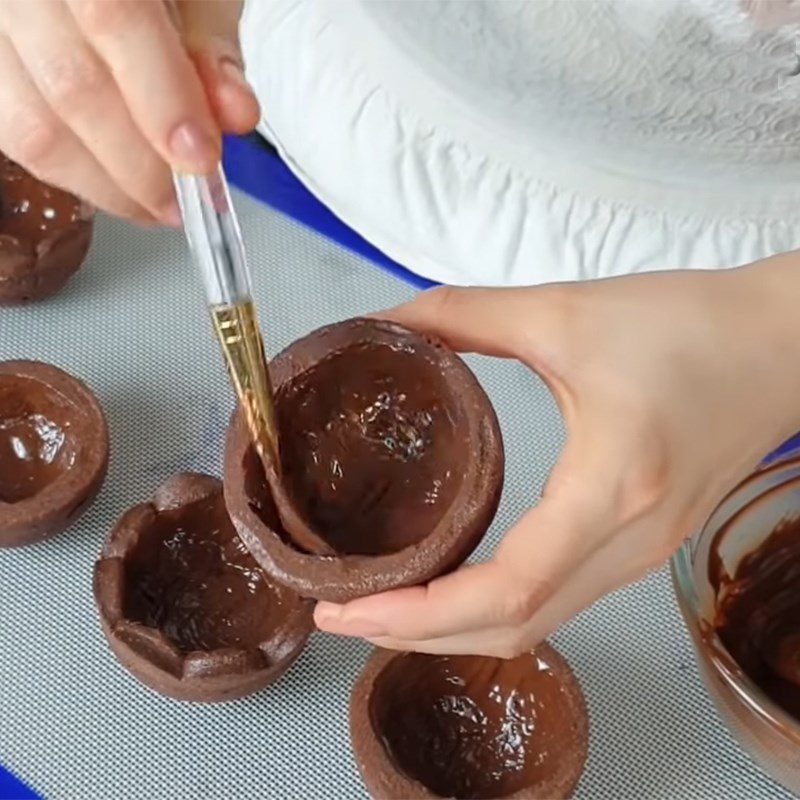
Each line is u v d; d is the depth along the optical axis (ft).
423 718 2.01
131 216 1.81
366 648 2.11
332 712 2.06
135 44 1.56
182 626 2.07
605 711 2.06
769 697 1.97
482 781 1.96
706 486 1.74
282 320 2.39
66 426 2.20
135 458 2.25
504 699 2.01
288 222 2.51
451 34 2.27
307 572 1.62
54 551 2.16
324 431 1.72
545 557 1.64
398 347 1.69
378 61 2.36
